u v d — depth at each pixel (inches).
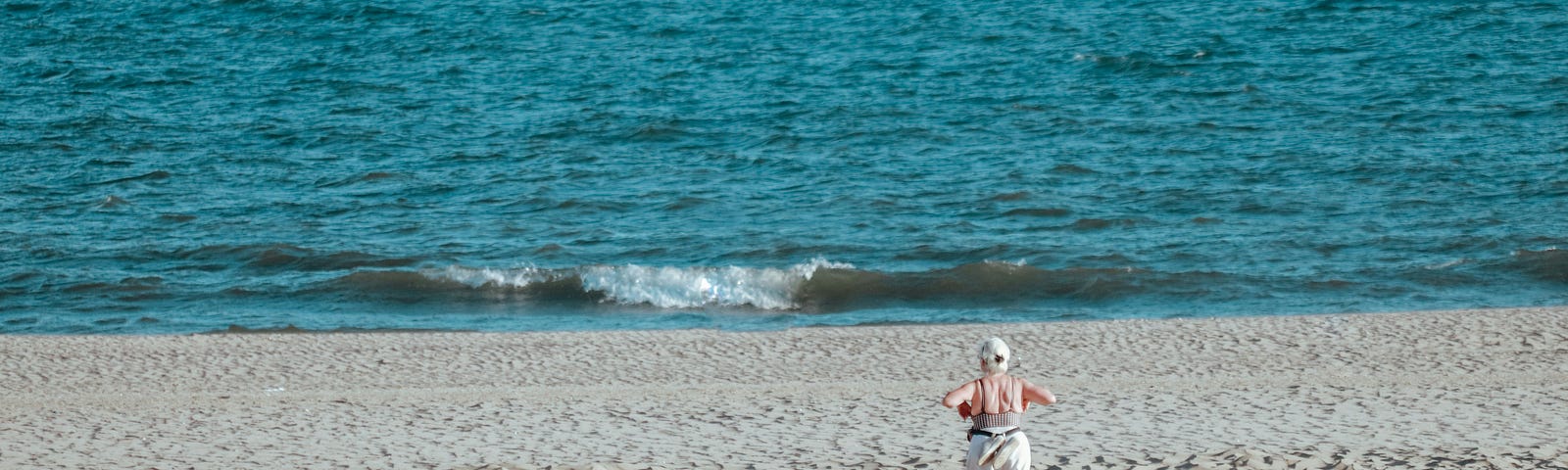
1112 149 1967.3
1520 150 1886.1
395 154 2011.6
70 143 2070.6
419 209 1685.5
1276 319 1094.4
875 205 1665.8
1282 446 677.9
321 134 2144.4
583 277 1336.1
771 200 1707.7
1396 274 1326.3
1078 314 1216.2
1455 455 633.6
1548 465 609.3
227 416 805.2
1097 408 789.9
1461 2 3090.6
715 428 758.5
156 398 866.1
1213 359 952.9
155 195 1759.4
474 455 695.7
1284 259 1391.5
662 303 1286.9
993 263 1346.0
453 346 1039.0
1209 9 3186.5
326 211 1678.2
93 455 704.4
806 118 2239.2
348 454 701.3
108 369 964.0
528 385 903.7
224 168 1916.8
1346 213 1581.0
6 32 3061.0
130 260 1435.8
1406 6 3085.6
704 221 1608.0
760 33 3080.7
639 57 2847.0
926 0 3422.7
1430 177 1743.4
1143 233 1513.3
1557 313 1079.6
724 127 2188.7
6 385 916.6
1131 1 3326.8
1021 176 1802.4
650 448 709.3
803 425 763.4
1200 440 703.1
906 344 1029.8
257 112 2327.8
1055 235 1512.1
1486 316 1077.8
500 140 2110.0
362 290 1322.6
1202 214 1587.1
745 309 1264.8
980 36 2972.4
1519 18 2908.5
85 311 1247.5
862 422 768.3
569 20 3253.0
